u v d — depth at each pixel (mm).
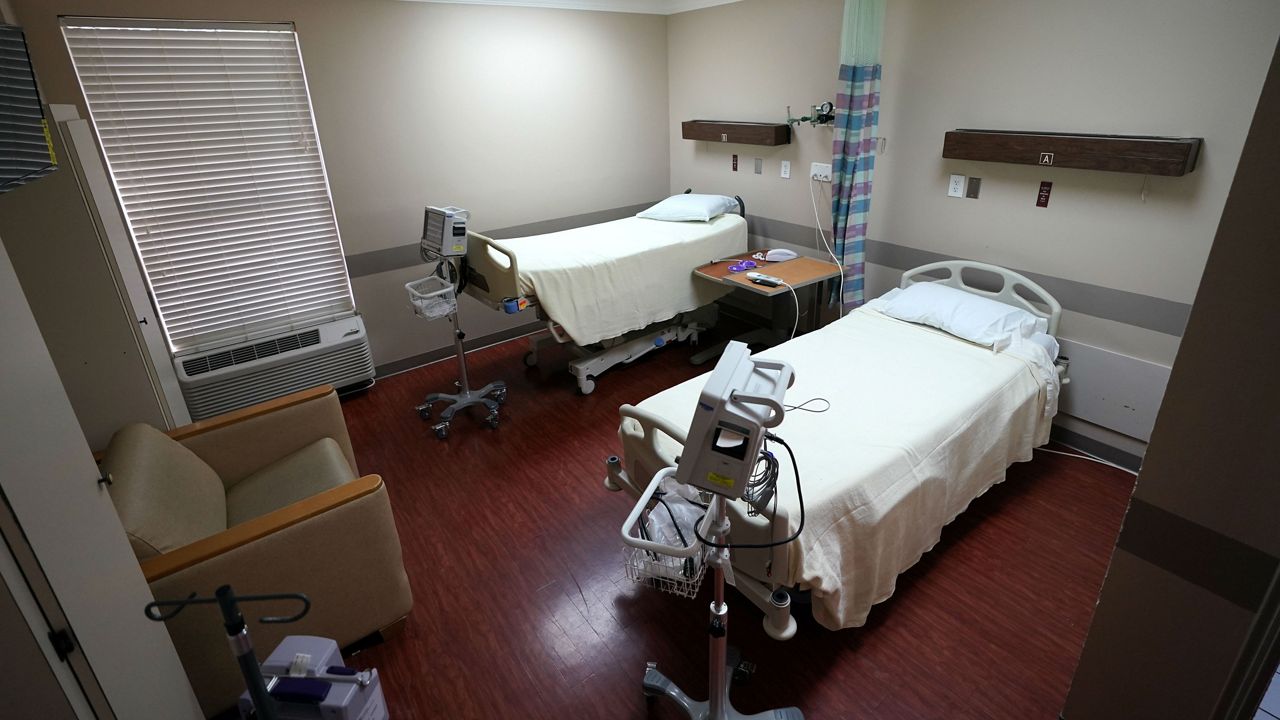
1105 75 2447
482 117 3809
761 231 4270
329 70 3240
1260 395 1010
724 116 4246
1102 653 1371
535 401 3594
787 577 1712
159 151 2928
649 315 3693
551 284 3266
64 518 1135
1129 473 2764
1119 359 2645
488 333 4316
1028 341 2635
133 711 1260
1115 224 2545
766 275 3510
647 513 1804
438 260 3219
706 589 2217
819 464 1908
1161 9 2252
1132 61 2361
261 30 3021
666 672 1902
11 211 1897
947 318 2805
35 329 1146
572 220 4422
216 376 3229
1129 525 1242
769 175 4074
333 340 3525
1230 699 1196
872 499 1856
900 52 3104
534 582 2275
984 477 2369
